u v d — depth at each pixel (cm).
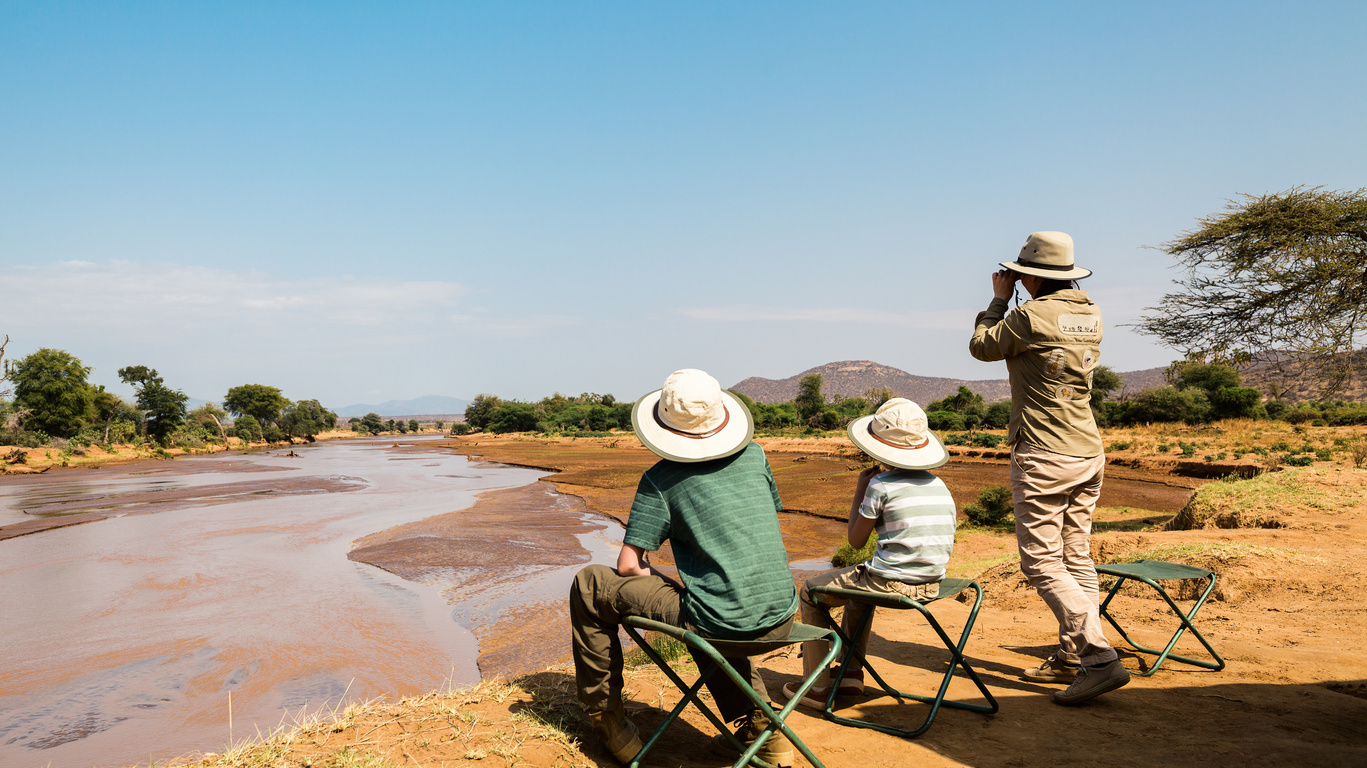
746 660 264
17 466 5375
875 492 308
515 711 306
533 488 3934
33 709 873
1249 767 245
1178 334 1619
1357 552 666
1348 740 269
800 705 327
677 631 229
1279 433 3975
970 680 362
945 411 7725
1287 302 1463
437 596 1459
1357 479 996
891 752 273
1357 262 1398
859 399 9875
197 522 2538
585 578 257
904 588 300
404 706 316
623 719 265
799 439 7088
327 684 959
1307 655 387
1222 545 635
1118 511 1953
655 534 245
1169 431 4584
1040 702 325
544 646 1117
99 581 1605
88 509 2938
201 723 826
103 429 7806
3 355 5538
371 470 5659
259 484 4238
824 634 247
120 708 875
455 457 7650
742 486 244
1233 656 392
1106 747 270
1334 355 1423
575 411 13150
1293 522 859
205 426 11594
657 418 253
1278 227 1438
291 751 266
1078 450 321
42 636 1187
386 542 2105
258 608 1367
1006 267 338
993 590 647
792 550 1936
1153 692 336
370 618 1293
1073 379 320
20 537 2223
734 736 265
